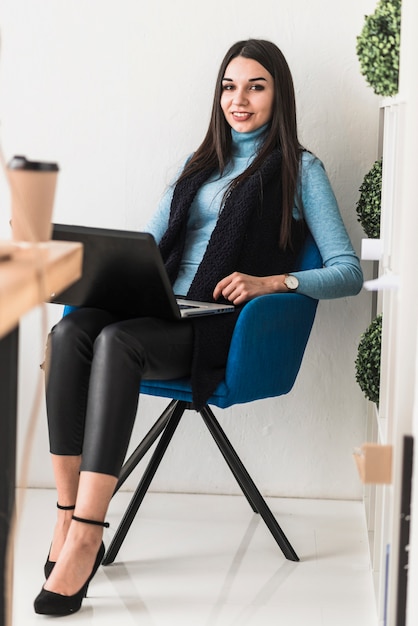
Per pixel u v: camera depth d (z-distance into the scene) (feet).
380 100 9.80
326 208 8.99
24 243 4.66
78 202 10.39
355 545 9.20
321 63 10.04
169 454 10.62
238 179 9.02
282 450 10.53
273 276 8.54
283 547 8.82
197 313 8.02
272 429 10.52
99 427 7.18
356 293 8.84
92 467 7.16
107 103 10.24
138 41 10.13
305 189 9.04
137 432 10.63
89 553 7.25
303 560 8.78
